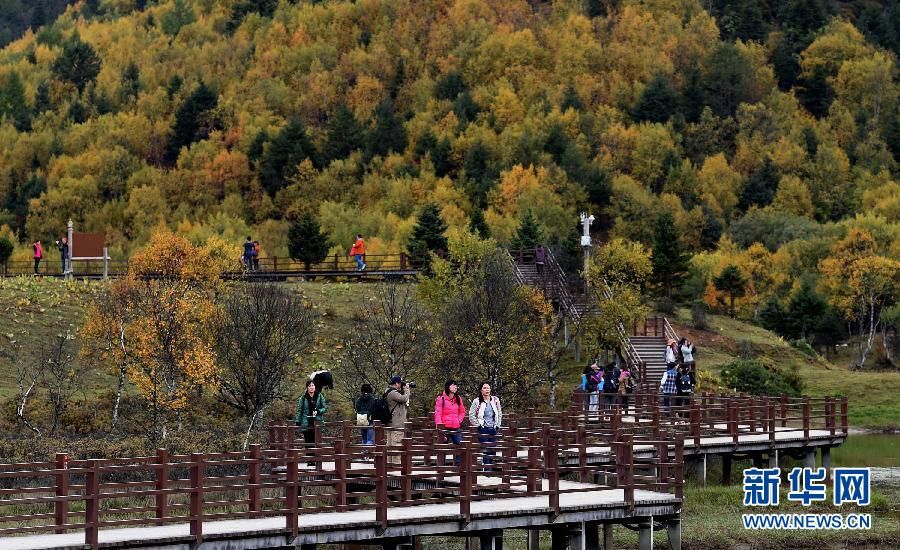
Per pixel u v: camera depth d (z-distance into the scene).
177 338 51.22
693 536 37.56
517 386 57.88
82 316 68.06
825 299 138.38
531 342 59.41
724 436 48.91
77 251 78.62
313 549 27.42
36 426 50.22
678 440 33.56
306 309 66.00
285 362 55.75
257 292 58.53
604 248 76.50
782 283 155.62
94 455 42.81
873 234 175.75
